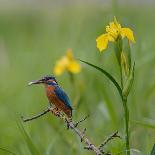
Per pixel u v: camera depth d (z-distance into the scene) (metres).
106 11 15.51
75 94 12.59
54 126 11.71
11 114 13.24
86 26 17.58
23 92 15.23
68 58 12.54
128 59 7.95
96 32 15.20
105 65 13.48
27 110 13.73
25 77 16.55
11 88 15.72
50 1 29.08
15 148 11.09
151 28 18.19
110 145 9.66
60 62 12.56
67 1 26.88
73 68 12.51
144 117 11.95
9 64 17.70
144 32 16.52
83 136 7.84
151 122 11.09
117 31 7.96
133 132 10.02
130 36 7.98
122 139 9.08
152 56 13.29
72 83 12.67
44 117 12.58
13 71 17.27
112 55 12.96
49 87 8.38
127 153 7.98
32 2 32.22
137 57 13.19
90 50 15.08
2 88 15.85
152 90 12.54
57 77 15.12
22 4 32.47
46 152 10.04
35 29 26.61
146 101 12.53
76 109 11.91
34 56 17.89
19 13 31.27
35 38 23.23
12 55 18.70
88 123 11.82
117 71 12.51
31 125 11.95
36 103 14.11
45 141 11.12
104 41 8.02
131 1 26.16
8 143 11.73
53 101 8.40
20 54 18.48
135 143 10.40
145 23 17.50
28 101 14.26
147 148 9.59
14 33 26.27
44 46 18.75
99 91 12.78
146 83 13.22
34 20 30.02
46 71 16.56
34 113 13.49
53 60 16.69
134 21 15.45
